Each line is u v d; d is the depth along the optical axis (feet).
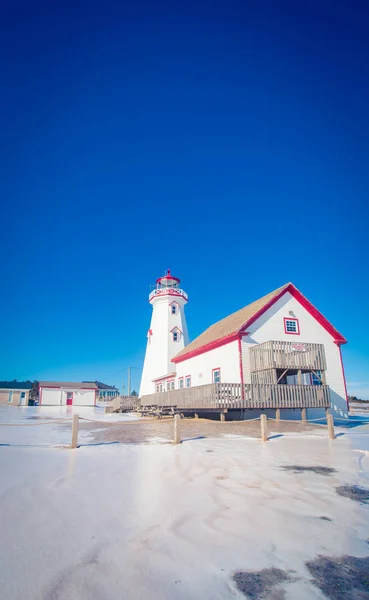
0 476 23.53
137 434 47.93
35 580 11.39
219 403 62.49
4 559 12.66
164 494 19.92
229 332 80.28
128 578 11.58
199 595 10.72
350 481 22.68
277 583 11.33
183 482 22.36
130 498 19.20
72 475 24.00
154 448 35.68
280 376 69.31
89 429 56.08
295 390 67.10
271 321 79.82
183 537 14.49
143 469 25.90
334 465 27.45
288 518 16.47
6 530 15.03
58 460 29.22
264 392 64.69
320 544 13.94
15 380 191.31
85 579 11.48
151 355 134.31
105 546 13.73
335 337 84.79
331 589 11.00
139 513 17.06
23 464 27.50
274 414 73.82
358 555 13.10
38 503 18.30
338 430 55.57
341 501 18.80
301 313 83.41
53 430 54.19
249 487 21.27
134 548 13.58
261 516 16.70
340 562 12.61
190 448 35.55
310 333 82.89
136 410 117.39
